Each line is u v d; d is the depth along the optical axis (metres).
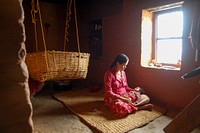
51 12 5.04
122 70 2.85
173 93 2.95
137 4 3.39
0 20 0.58
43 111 2.86
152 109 2.78
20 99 0.64
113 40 4.10
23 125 0.65
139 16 3.36
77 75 1.89
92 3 4.65
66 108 3.01
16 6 0.61
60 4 5.17
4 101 0.60
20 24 0.62
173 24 3.06
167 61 3.26
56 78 1.82
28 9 4.62
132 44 3.60
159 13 3.30
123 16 3.75
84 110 2.82
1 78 0.60
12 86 0.62
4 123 0.61
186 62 2.71
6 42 0.60
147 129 2.19
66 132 2.13
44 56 1.70
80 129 2.21
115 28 4.01
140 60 3.45
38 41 4.87
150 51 3.51
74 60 1.83
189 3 2.59
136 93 2.90
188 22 2.63
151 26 3.45
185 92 2.77
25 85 0.65
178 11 2.95
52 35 5.11
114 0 3.96
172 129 0.82
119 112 2.49
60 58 1.75
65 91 4.16
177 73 2.85
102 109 2.85
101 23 4.54
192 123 0.76
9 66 0.61
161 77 3.11
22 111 0.64
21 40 0.63
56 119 2.53
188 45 2.66
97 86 4.16
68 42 5.36
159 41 3.38
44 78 1.76
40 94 3.97
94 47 4.82
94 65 4.83
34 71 1.82
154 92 3.28
